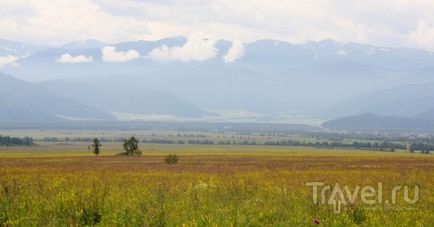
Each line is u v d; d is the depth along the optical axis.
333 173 52.12
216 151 182.00
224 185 30.64
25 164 79.31
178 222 16.89
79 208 18.17
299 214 18.53
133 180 39.66
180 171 57.62
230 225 16.42
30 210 18.31
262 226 16.95
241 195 25.12
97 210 18.48
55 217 17.11
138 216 17.23
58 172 55.06
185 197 23.91
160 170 60.03
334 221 17.11
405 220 18.02
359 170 58.88
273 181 38.34
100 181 36.09
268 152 168.12
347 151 194.62
